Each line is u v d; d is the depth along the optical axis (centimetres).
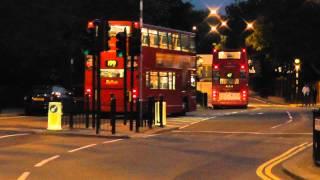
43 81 4894
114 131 2353
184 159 1614
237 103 5041
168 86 3534
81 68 4828
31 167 1424
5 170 1370
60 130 2458
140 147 1922
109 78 3309
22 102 4609
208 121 3228
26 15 4084
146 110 3225
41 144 1972
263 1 6956
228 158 1644
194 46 3909
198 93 5619
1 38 4025
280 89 7238
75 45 4288
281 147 1925
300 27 6012
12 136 2242
